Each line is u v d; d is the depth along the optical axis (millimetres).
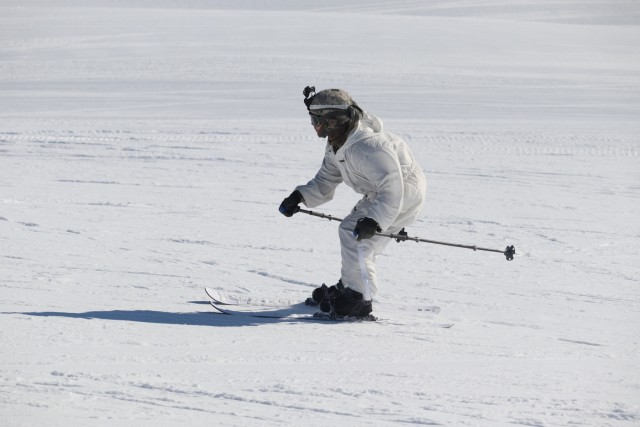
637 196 21750
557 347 8656
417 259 14070
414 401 6117
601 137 31812
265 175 23531
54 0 166625
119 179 22266
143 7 176000
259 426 5332
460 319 10125
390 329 9336
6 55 63094
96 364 6789
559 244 15992
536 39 84750
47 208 17766
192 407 5684
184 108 39625
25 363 6691
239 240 15086
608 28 103812
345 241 10039
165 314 9453
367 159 9703
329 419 5562
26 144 28156
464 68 60125
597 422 5730
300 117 36812
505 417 5785
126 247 13984
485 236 16562
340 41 75438
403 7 160625
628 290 12336
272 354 7625
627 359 8156
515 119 37156
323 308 10117
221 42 72625
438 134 32062
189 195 20219
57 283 10961
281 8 171250
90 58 61219
